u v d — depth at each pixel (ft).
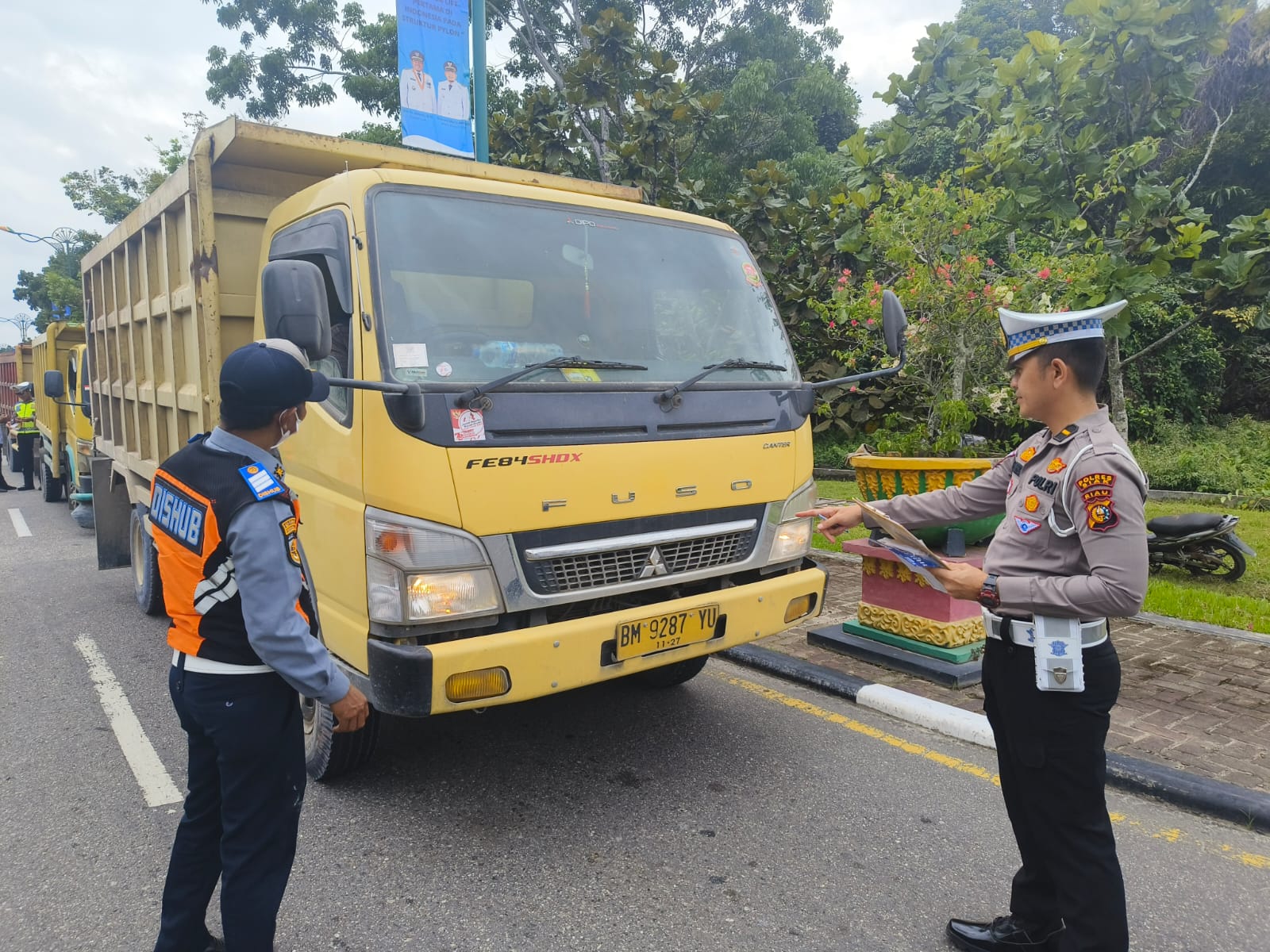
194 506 7.17
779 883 10.24
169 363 16.98
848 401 44.70
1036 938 8.64
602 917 9.59
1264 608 20.65
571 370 11.23
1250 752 13.19
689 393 11.93
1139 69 26.40
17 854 11.02
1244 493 37.17
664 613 11.25
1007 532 7.86
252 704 7.35
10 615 22.26
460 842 11.18
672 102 36.04
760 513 12.65
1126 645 18.29
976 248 23.73
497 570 10.19
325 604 11.39
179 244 15.97
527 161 37.81
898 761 13.55
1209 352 51.29
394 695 9.77
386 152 14.02
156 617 21.99
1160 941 9.21
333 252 11.16
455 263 11.26
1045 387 7.63
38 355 48.78
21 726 15.10
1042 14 76.48
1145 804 12.23
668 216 13.85
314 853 10.92
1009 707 7.79
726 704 15.90
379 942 9.18
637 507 11.17
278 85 69.56
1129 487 7.04
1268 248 26.68
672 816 11.82
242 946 7.48
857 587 23.17
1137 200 25.52
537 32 65.36
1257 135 50.29
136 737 14.61
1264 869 10.60
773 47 69.36
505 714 15.38
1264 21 50.42
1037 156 27.02
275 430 7.54
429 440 9.80
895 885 10.19
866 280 25.46
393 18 65.31
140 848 11.16
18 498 46.80
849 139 27.30
